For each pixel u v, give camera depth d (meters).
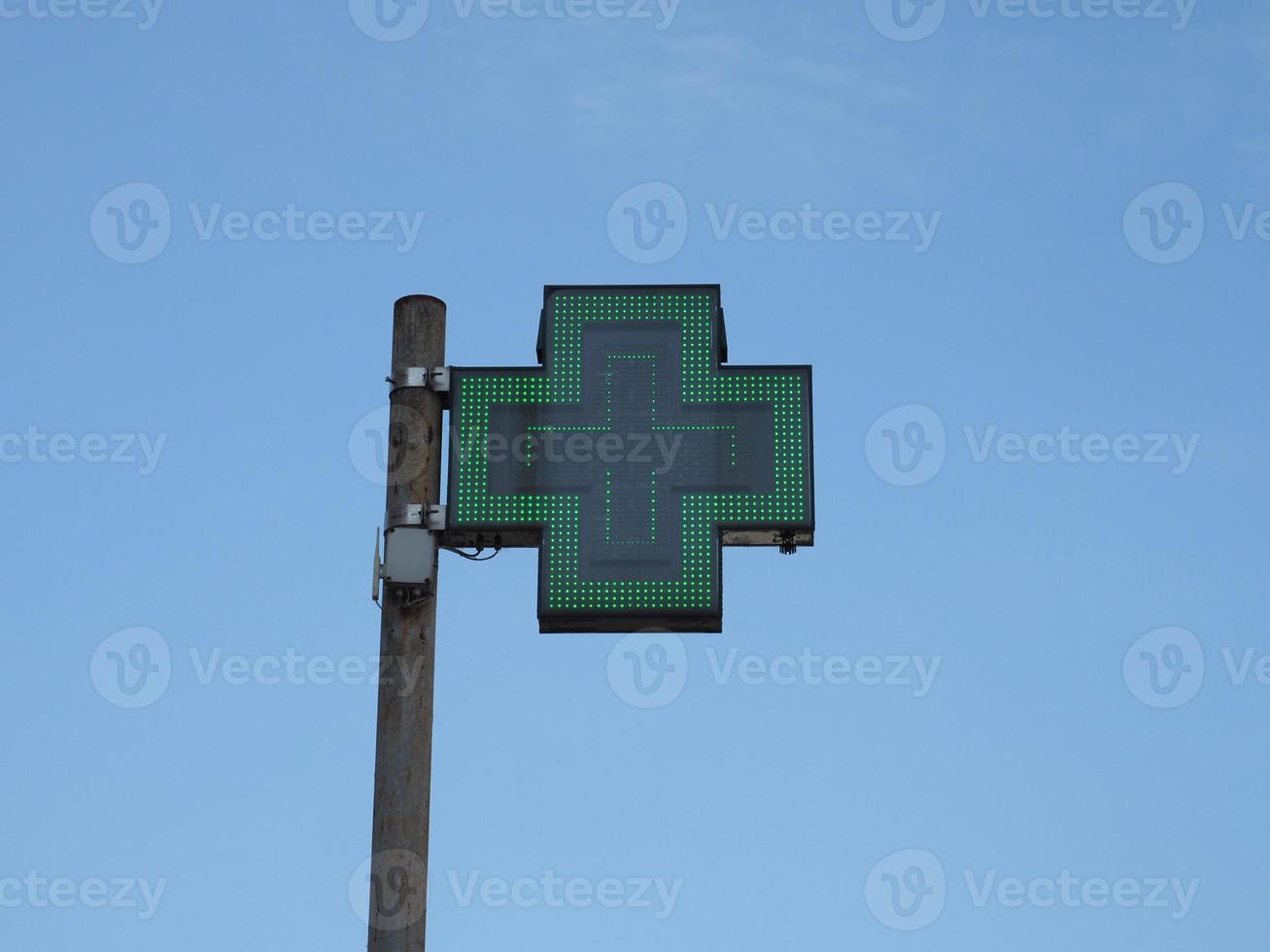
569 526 18.70
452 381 19.11
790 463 18.91
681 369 19.20
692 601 18.52
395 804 17.77
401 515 18.66
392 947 17.34
